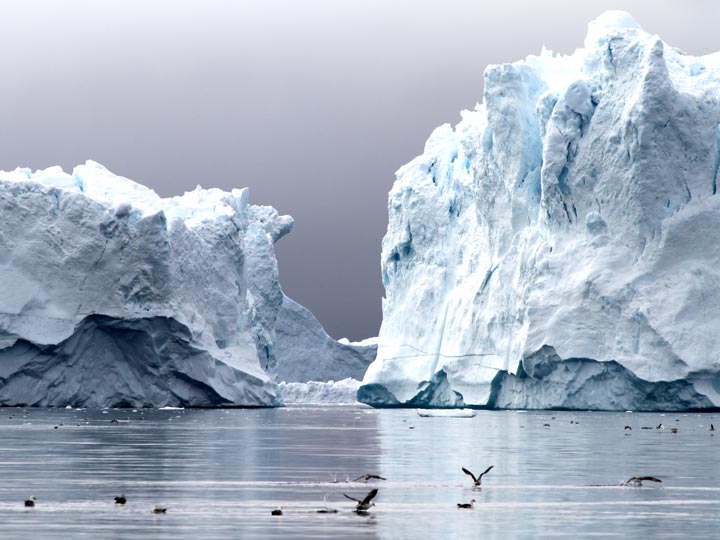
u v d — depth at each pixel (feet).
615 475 269.23
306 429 500.33
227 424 543.80
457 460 312.29
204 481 252.83
